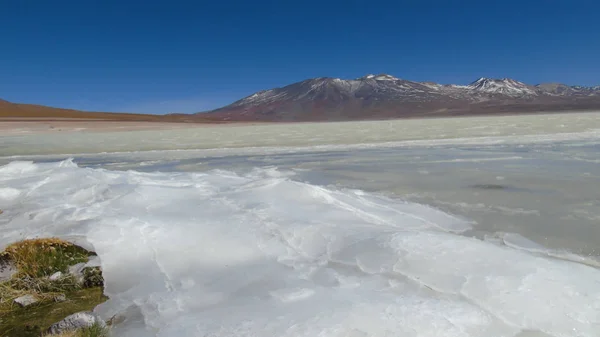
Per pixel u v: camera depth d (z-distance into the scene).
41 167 9.03
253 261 3.74
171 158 13.59
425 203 6.02
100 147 19.14
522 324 2.62
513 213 5.38
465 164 9.74
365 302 2.83
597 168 8.59
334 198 5.71
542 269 3.21
